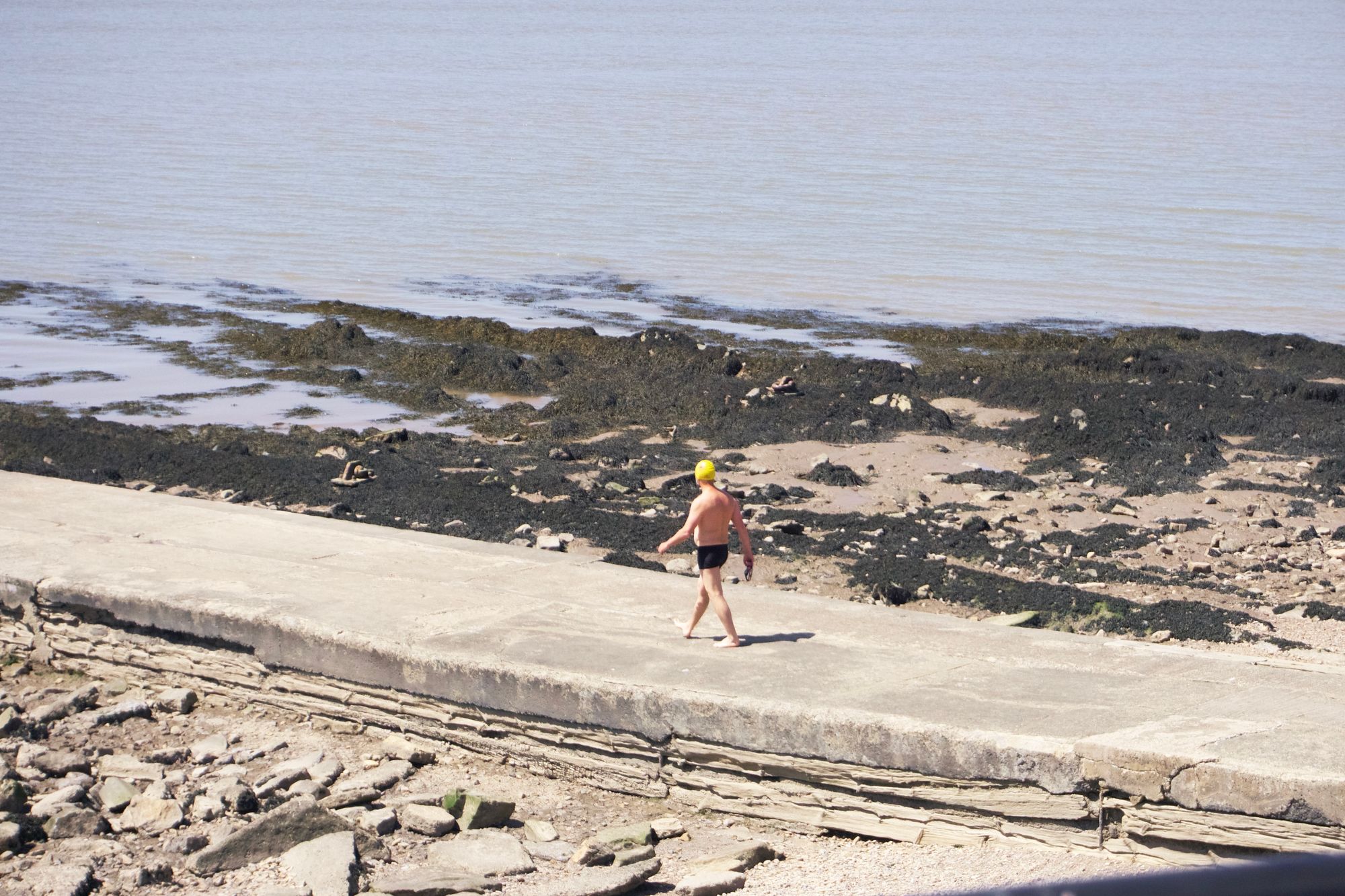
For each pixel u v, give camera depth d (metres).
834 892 11.66
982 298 51.81
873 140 97.50
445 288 54.22
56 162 87.50
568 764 14.51
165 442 31.47
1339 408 33.62
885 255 59.31
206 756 14.97
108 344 44.31
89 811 13.11
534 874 12.23
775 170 83.50
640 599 17.19
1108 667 14.57
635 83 151.25
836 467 28.78
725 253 60.03
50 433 31.00
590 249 61.59
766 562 22.91
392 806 13.70
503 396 37.56
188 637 16.92
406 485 27.25
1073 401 33.59
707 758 13.79
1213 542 24.00
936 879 11.77
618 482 28.27
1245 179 78.44
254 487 27.11
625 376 38.22
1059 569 22.75
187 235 64.56
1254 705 13.20
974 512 26.22
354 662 15.66
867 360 38.75
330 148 95.06
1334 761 11.66
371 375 39.66
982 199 72.69
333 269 57.62
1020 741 12.45
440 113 118.75
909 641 15.49
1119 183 77.56
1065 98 130.38
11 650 18.09
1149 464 29.11
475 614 16.50
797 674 14.34
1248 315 48.84
